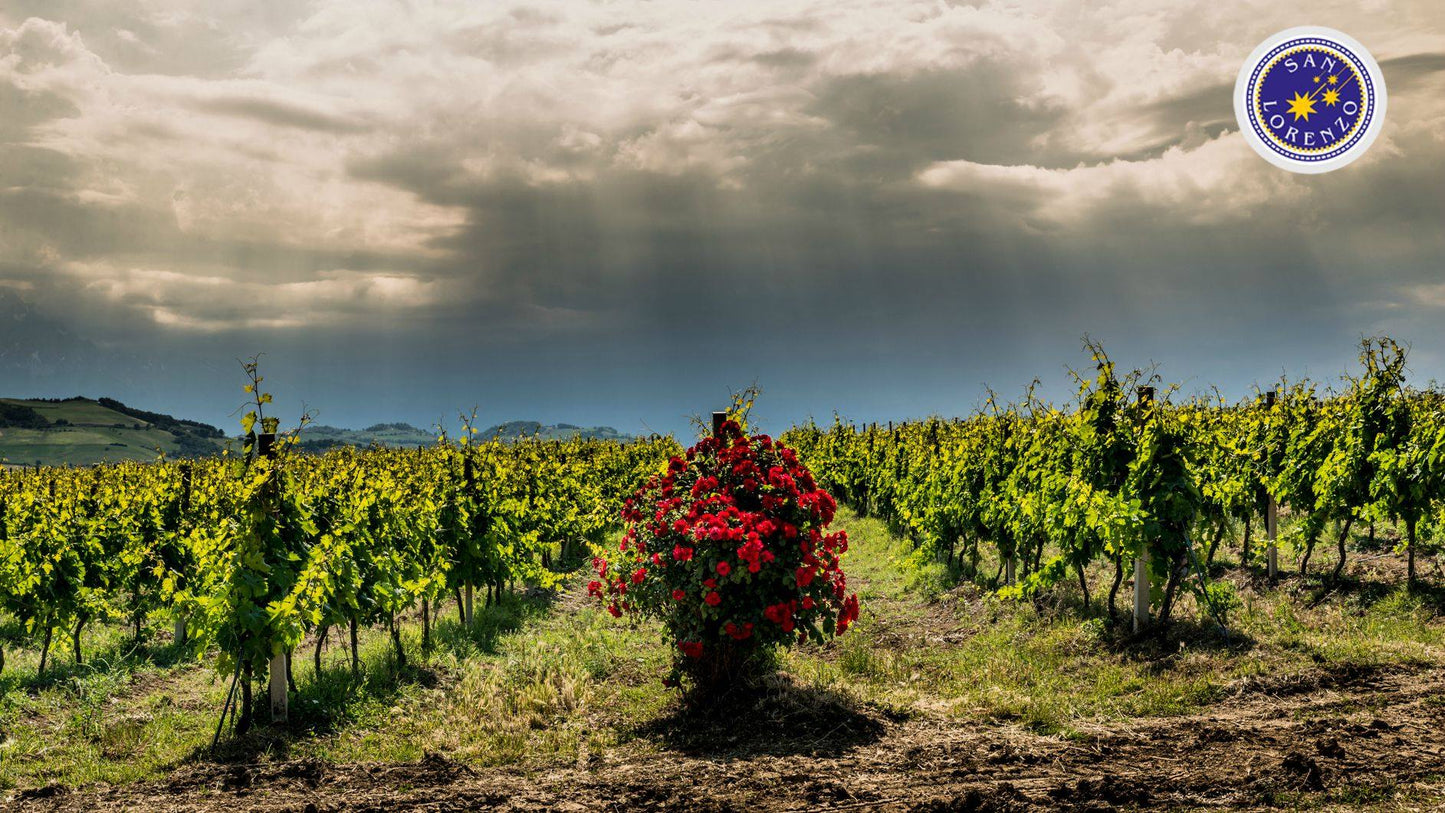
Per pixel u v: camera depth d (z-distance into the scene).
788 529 7.60
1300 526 10.79
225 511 8.66
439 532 11.73
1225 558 12.61
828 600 8.21
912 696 7.98
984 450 14.20
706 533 7.43
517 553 13.95
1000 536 12.70
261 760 7.04
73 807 6.12
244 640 7.74
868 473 23.22
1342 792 4.94
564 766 6.70
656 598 8.02
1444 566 10.13
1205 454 10.76
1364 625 8.63
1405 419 10.05
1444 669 6.97
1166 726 6.53
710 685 8.03
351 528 9.41
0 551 10.52
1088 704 7.34
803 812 5.41
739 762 6.49
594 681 9.23
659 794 5.89
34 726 8.29
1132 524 9.06
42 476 21.17
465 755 6.96
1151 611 9.87
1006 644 9.85
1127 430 9.94
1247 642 8.33
